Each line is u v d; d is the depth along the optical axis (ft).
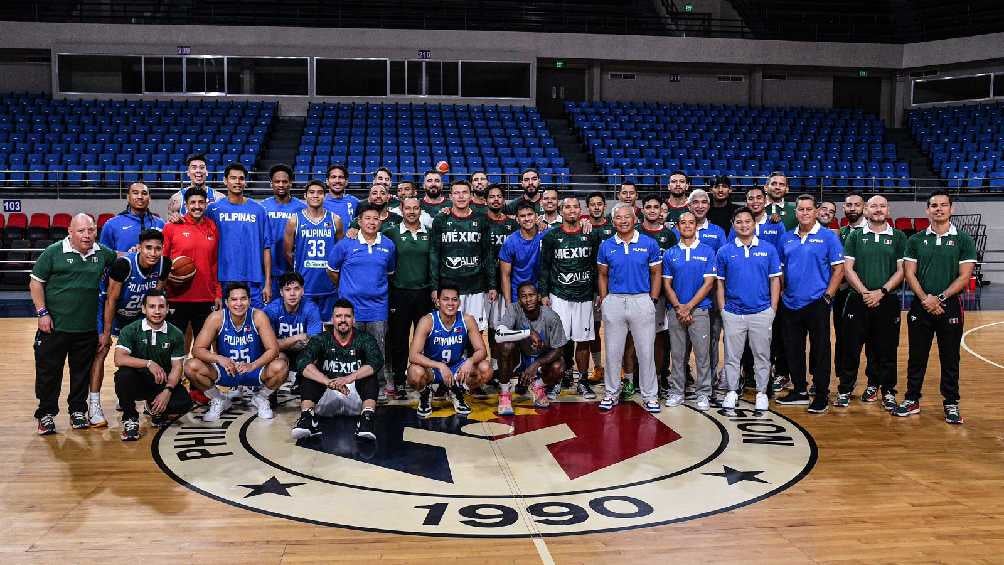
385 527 11.39
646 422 17.29
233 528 11.34
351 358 16.83
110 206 44.73
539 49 58.70
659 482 13.37
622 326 18.20
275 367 17.34
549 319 18.30
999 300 41.78
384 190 20.51
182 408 17.04
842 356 19.07
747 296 18.08
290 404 18.98
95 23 55.11
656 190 47.83
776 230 19.92
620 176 48.93
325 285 20.17
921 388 19.06
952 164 53.11
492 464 14.29
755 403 18.79
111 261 16.72
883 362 18.67
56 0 59.00
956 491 13.03
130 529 11.28
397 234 19.42
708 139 54.85
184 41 55.62
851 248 18.58
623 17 62.39
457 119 55.31
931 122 58.44
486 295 20.45
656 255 18.29
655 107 58.90
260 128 51.70
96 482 13.29
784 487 13.16
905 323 32.17
